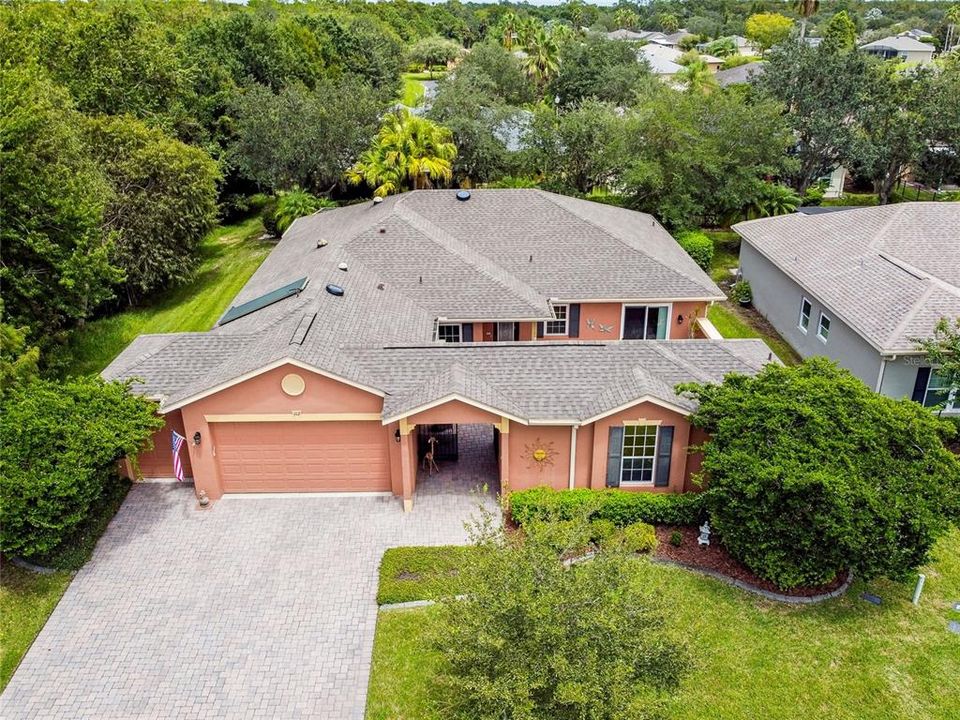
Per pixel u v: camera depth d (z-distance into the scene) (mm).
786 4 147250
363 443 20312
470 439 23516
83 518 18031
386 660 15391
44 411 18078
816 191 48031
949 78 44281
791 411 16641
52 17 47406
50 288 26141
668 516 19125
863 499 15203
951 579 17859
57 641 15938
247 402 19531
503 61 68125
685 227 39625
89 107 40062
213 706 14414
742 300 35344
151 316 34406
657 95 42469
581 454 19844
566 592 11547
